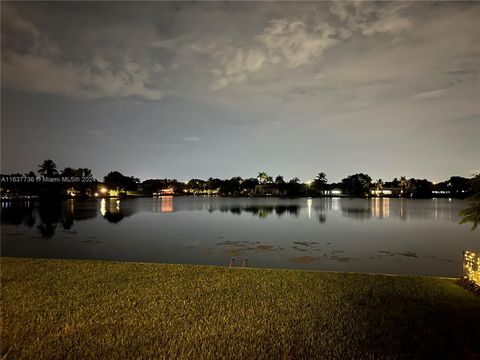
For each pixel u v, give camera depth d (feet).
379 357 26.45
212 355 26.63
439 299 38.06
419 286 43.06
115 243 103.86
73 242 105.60
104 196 540.11
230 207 309.01
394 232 134.31
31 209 254.47
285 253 88.53
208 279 46.26
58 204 326.85
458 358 26.14
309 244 103.45
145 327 31.37
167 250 92.22
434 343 28.25
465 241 112.16
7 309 35.58
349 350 27.25
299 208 297.94
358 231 136.87
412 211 262.26
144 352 27.07
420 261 80.38
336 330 30.78
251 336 29.63
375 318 33.24
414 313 34.22
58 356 26.66
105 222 167.84
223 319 33.06
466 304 36.58
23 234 123.03
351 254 88.02
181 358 26.21
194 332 30.37
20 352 27.22
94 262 56.39
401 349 27.50
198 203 391.45
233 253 88.28
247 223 165.99
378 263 77.61
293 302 37.58
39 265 53.98
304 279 46.34
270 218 196.03
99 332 30.42
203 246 99.19
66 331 30.55
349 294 40.09
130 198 537.65
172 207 304.30
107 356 26.66
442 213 241.76
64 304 36.94
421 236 123.24
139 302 37.55
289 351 27.27
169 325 31.76
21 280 45.55
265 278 46.85
